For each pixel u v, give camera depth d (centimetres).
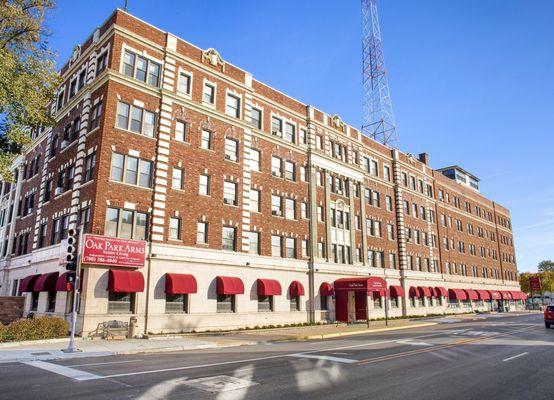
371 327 3353
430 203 6031
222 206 3134
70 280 1841
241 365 1445
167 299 2703
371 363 1498
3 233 4019
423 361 1551
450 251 6312
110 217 2533
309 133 4081
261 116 3653
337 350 1900
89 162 2678
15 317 3150
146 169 2755
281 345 2189
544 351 1847
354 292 4303
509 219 9088
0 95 2177
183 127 3012
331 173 4278
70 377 1203
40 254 3025
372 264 4647
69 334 2286
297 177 3884
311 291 3725
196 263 2870
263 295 3344
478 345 2083
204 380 1167
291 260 3625
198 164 3025
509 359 1606
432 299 5597
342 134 4503
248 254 3250
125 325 2430
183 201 2880
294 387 1088
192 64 3122
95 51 2916
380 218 4894
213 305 2925
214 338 2433
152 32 2938
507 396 1005
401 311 4941
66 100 3216
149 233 2672
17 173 3978
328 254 3984
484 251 7544
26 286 2867
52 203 3022
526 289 11962
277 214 3606
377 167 5062
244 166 3350
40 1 2395
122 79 2705
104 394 991
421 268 5450
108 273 2427
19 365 1437
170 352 1875
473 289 6644
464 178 7925
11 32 2359
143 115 2788
